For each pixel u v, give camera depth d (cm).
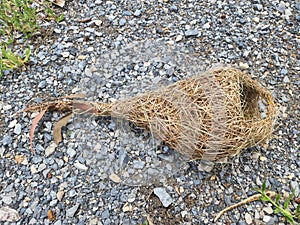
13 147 37
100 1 47
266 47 43
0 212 34
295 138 37
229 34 44
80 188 35
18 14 44
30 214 34
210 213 34
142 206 34
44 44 44
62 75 41
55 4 46
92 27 45
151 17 45
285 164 36
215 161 35
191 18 45
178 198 34
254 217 34
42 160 37
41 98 40
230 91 34
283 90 40
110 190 35
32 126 37
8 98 40
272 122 36
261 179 35
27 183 36
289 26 45
